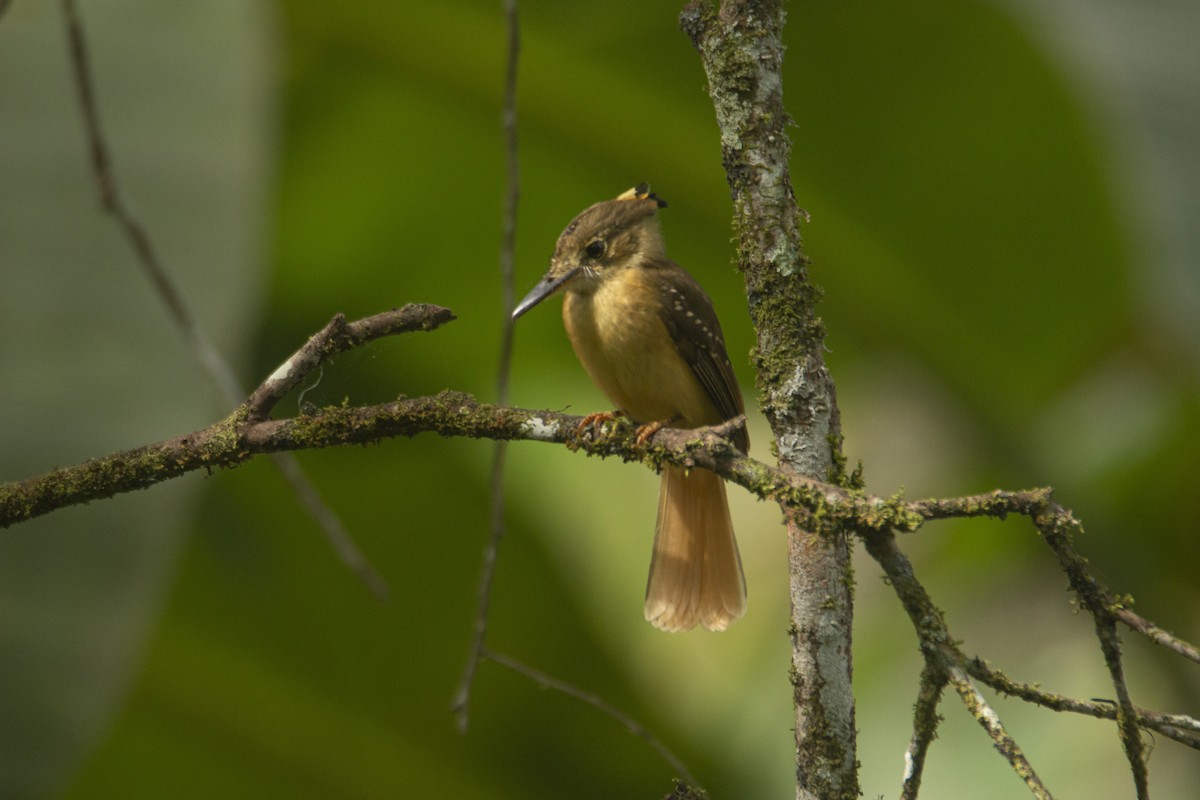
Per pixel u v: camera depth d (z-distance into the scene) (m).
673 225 10.04
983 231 9.28
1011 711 11.15
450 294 11.04
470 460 11.21
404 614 10.86
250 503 10.70
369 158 10.42
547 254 10.73
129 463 5.45
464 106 10.02
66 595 6.92
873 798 10.95
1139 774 4.35
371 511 11.09
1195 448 10.47
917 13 8.91
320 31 9.57
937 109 9.13
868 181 9.30
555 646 11.04
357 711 10.59
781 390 5.15
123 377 7.22
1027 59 8.85
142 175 7.73
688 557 8.23
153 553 7.04
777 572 13.07
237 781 10.08
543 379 11.87
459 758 10.64
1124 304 9.25
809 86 9.21
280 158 10.33
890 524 4.57
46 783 6.69
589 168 10.16
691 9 5.34
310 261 10.96
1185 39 8.91
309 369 5.36
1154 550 10.86
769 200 5.18
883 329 9.49
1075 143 8.94
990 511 4.52
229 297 7.54
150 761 9.90
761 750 11.82
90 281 7.40
